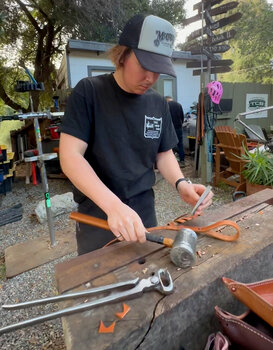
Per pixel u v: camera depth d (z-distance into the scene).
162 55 0.84
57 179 4.88
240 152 3.37
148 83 0.91
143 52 0.82
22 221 3.14
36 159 2.24
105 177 1.05
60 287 0.65
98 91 0.97
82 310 0.56
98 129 1.00
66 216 3.18
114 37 6.37
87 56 5.95
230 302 0.71
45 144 4.70
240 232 0.88
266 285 0.63
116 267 0.71
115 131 1.01
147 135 1.07
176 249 0.68
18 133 5.86
